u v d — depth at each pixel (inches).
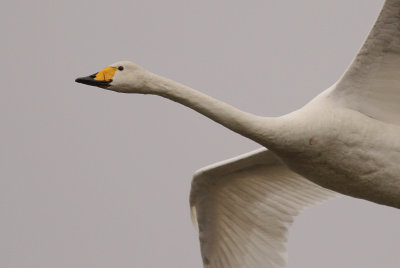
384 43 473.1
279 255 600.7
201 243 601.9
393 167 490.0
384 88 490.6
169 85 501.7
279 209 602.5
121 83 504.1
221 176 585.0
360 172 492.4
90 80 507.5
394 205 503.8
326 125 486.0
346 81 491.5
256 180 591.8
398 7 454.3
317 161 492.1
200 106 493.0
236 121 484.4
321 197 597.6
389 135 490.3
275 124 482.9
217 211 600.1
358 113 493.4
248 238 605.3
